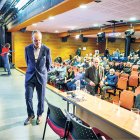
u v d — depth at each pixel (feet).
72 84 22.88
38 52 12.01
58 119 8.53
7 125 12.30
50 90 21.68
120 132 9.16
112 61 43.57
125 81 21.04
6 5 26.22
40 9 20.57
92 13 24.31
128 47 51.03
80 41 60.03
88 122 11.33
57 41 56.34
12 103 16.96
